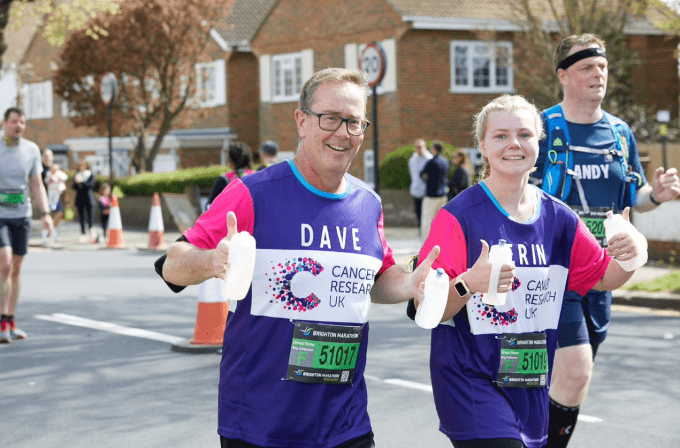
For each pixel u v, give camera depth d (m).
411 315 4.12
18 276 10.34
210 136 41.91
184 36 37.38
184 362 9.09
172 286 3.72
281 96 38.97
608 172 5.51
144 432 6.72
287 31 38.34
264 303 3.70
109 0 28.39
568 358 5.02
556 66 5.54
